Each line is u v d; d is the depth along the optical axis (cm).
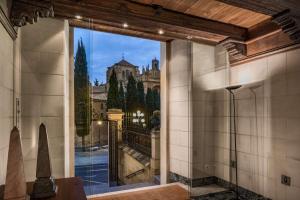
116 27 281
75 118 289
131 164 405
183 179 344
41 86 234
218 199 290
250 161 282
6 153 155
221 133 320
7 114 163
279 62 246
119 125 397
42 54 235
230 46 289
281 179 242
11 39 179
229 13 244
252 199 277
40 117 232
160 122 393
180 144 353
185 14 245
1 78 145
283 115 241
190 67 337
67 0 193
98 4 205
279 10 203
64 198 123
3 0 149
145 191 322
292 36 223
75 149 287
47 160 129
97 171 341
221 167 320
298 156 224
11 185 98
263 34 262
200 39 298
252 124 279
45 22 238
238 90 298
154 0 217
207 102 329
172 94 372
